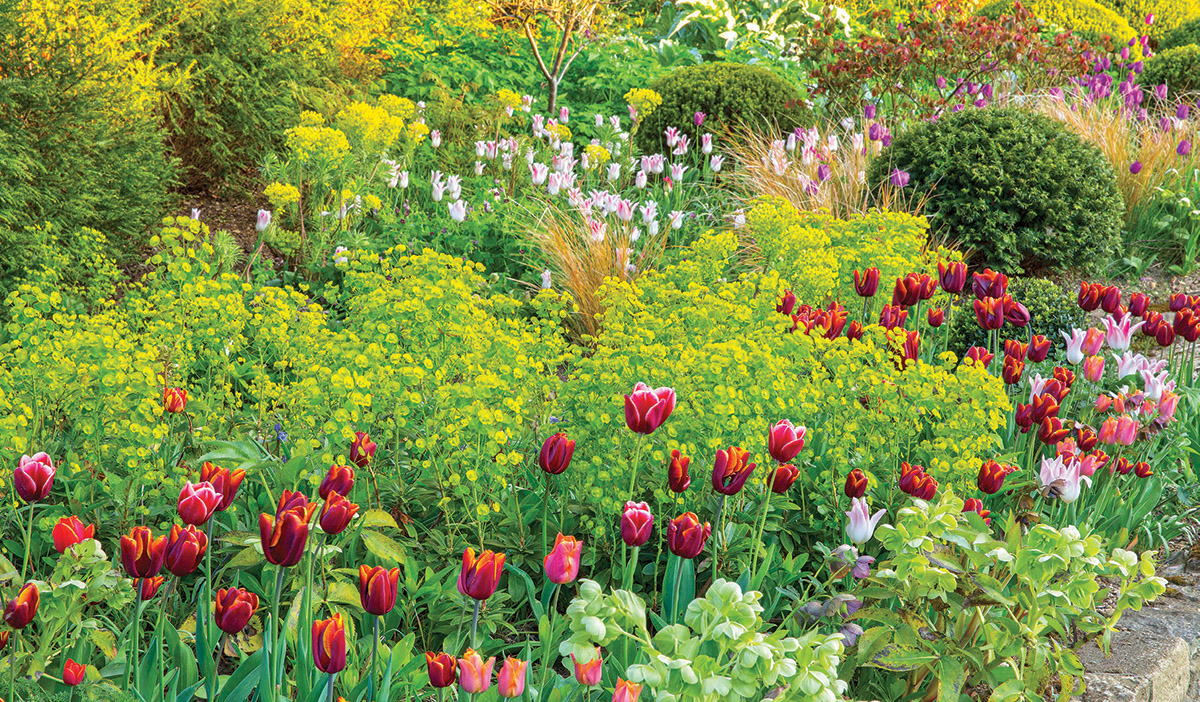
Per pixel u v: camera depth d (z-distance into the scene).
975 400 3.12
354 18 9.70
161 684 2.14
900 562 2.36
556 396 3.38
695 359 3.05
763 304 4.00
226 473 2.32
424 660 2.51
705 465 3.05
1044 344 3.86
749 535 3.16
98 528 2.97
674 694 1.93
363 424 3.28
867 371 3.25
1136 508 3.84
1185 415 4.40
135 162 6.27
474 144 8.62
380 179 7.21
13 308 3.31
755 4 14.77
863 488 2.67
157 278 4.35
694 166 9.02
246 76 7.76
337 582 2.77
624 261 6.04
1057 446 3.39
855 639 2.56
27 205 5.58
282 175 6.57
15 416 2.81
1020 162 6.94
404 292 3.68
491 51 11.89
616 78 11.27
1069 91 10.37
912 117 9.51
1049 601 2.53
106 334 3.15
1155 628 3.24
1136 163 7.59
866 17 15.45
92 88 5.91
